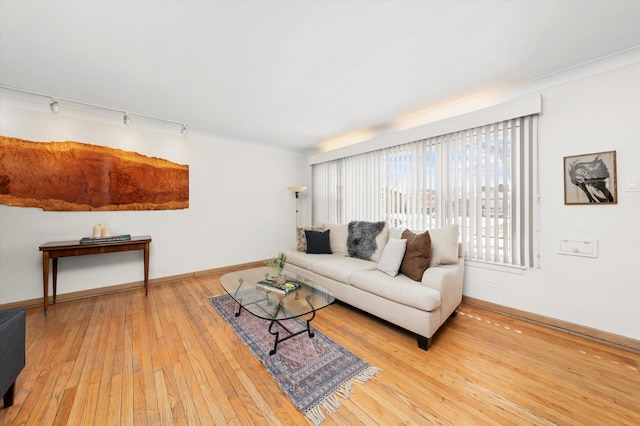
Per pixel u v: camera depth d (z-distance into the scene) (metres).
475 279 2.80
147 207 3.56
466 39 1.78
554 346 2.03
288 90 2.57
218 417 1.35
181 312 2.68
